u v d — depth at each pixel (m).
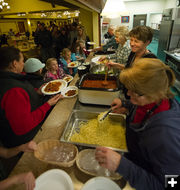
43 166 0.84
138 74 0.55
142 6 9.09
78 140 1.03
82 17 4.67
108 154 0.66
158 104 0.64
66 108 1.39
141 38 1.33
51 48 5.50
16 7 4.87
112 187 0.69
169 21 4.42
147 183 0.58
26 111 0.98
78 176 0.78
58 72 2.58
